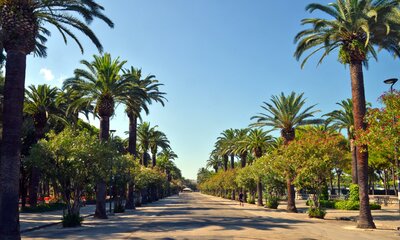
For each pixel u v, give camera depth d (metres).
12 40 16.61
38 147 23.34
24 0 17.09
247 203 66.50
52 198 51.62
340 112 47.22
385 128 17.19
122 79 33.19
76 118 47.72
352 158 41.72
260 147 57.81
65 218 23.88
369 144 18.69
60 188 24.52
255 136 57.88
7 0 16.92
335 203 44.75
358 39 23.84
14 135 16.19
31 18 17.28
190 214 36.09
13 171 15.98
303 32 26.12
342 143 43.66
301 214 36.31
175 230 20.72
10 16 16.70
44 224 24.69
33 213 37.88
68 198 24.47
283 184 45.94
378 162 52.41
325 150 31.42
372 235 18.56
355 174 42.12
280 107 42.22
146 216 33.72
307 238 17.02
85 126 66.75
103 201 31.64
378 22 23.25
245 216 33.00
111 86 32.34
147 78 46.16
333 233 19.39
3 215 15.63
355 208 41.22
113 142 28.39
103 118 32.72
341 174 74.00
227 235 18.08
